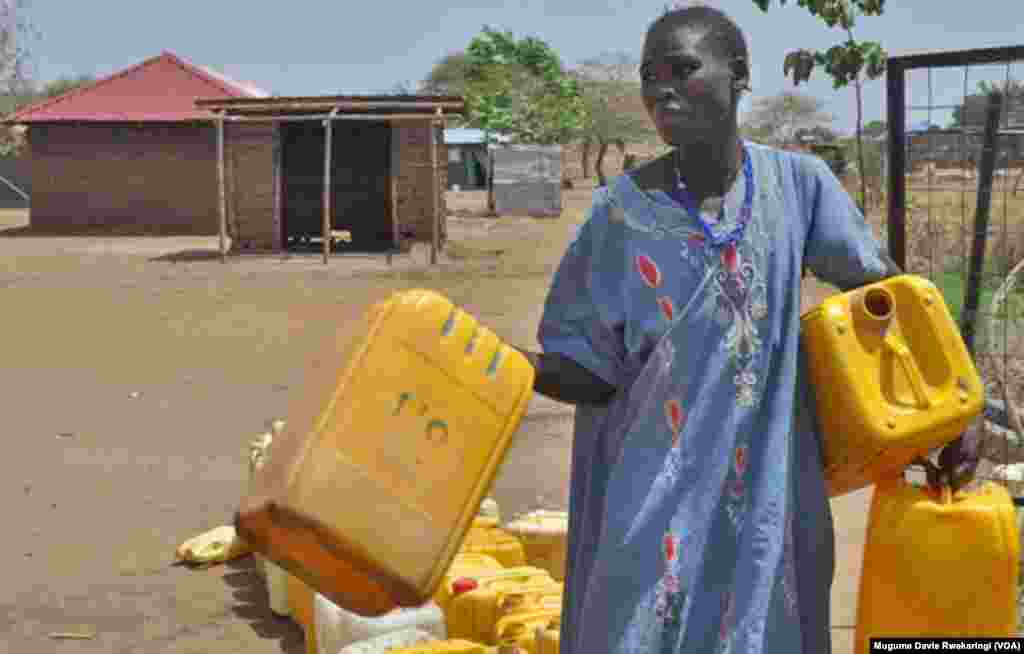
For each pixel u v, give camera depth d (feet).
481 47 216.95
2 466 30.04
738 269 10.19
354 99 85.92
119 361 45.57
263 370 43.42
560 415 33.19
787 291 10.36
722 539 10.14
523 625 14.90
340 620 15.48
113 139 116.57
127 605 20.38
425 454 9.22
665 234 10.29
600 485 10.82
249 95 126.11
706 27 10.15
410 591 9.07
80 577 21.80
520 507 24.95
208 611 20.04
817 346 10.35
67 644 18.74
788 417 10.21
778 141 105.60
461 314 9.53
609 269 10.55
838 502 22.84
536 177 140.15
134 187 116.67
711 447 10.11
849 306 10.33
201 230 116.67
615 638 10.10
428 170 87.51
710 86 10.09
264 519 9.01
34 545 23.70
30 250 96.78
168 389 39.99
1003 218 19.51
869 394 10.17
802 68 27.43
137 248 97.91
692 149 10.30
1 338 51.29
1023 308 20.53
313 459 8.97
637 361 10.44
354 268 79.71
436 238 82.64
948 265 22.90
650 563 10.07
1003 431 19.56
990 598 10.50
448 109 87.25
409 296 9.45
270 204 87.97
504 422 9.46
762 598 9.98
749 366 10.18
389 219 92.58
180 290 68.80
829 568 10.58
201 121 114.93
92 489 27.81
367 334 9.30
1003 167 19.11
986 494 10.75
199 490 27.68
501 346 9.59
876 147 42.98
